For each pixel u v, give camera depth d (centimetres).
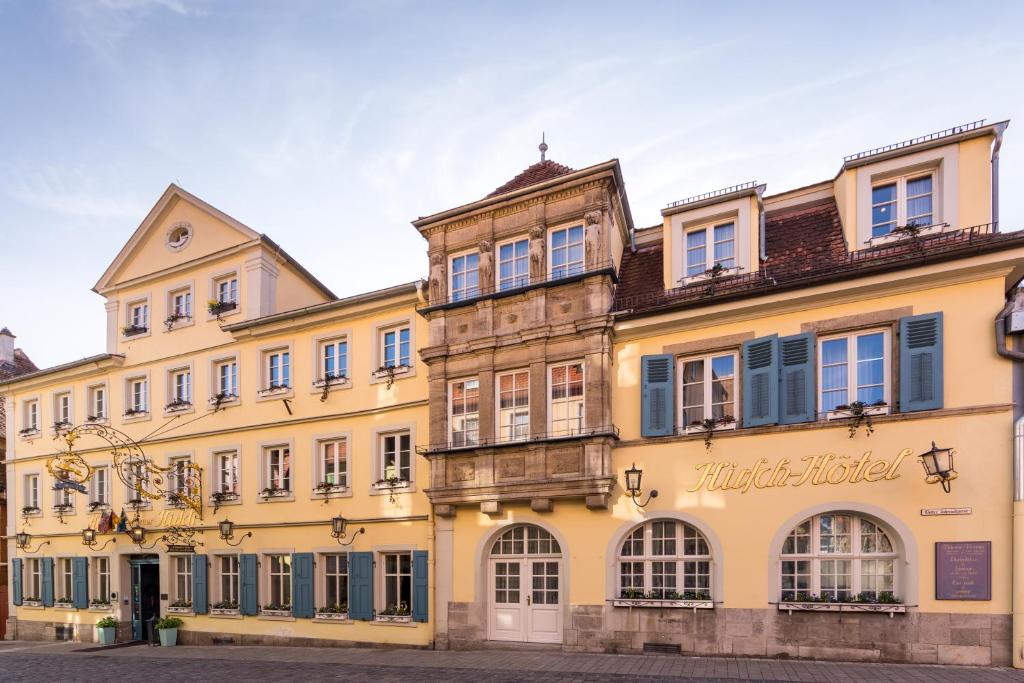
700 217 1381
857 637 1111
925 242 1166
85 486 2172
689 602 1233
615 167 1400
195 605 1873
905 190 1225
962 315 1112
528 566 1430
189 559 1958
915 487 1102
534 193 1477
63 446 2258
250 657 1516
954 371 1104
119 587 2053
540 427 1402
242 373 1911
